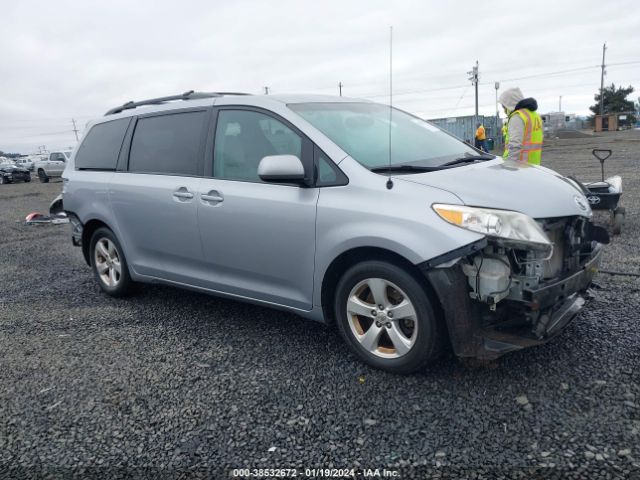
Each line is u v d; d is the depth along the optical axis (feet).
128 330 14.16
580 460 7.79
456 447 8.29
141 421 9.63
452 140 13.97
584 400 9.27
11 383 11.42
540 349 11.24
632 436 8.22
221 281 13.26
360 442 8.60
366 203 10.28
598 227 11.23
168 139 14.56
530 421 8.79
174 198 13.75
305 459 8.29
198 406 10.02
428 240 9.43
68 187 17.61
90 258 17.65
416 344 10.02
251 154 12.50
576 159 62.08
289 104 12.42
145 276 15.40
